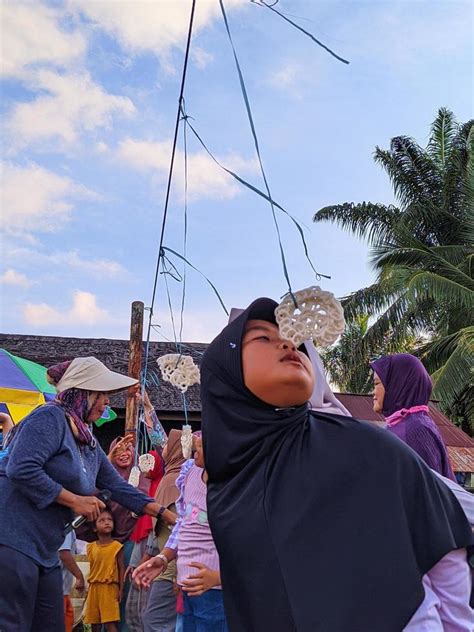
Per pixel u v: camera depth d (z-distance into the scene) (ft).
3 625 9.07
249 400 5.61
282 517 5.03
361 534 4.76
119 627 17.03
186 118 6.49
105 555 17.11
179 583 9.00
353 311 59.41
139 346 23.11
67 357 38.29
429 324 61.36
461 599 4.97
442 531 4.91
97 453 11.00
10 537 9.37
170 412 34.99
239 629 5.20
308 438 5.36
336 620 4.53
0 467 10.05
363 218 66.23
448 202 66.18
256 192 5.05
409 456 5.16
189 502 10.04
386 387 10.46
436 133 69.62
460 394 59.11
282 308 5.19
